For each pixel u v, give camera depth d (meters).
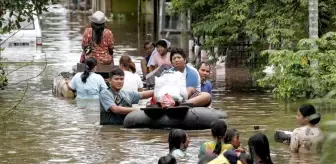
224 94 19.48
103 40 20.91
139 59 28.73
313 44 17.47
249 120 15.59
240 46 24.44
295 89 17.64
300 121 12.62
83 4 67.88
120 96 15.34
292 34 19.20
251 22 19.97
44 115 16.58
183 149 12.30
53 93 20.00
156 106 14.84
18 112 16.97
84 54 21.03
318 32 19.88
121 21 53.06
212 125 11.53
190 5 22.25
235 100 18.41
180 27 41.34
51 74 24.16
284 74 17.66
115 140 13.87
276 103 17.83
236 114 16.34
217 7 21.36
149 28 46.56
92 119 16.05
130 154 12.71
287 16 19.70
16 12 19.62
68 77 20.52
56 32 43.31
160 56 20.42
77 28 46.66
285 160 12.06
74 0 68.06
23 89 20.73
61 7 71.12
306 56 17.27
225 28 21.12
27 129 15.00
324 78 16.91
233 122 15.34
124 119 15.02
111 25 49.12
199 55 27.53
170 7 24.47
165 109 14.68
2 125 15.45
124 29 45.81
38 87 21.17
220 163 8.86
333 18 19.62
